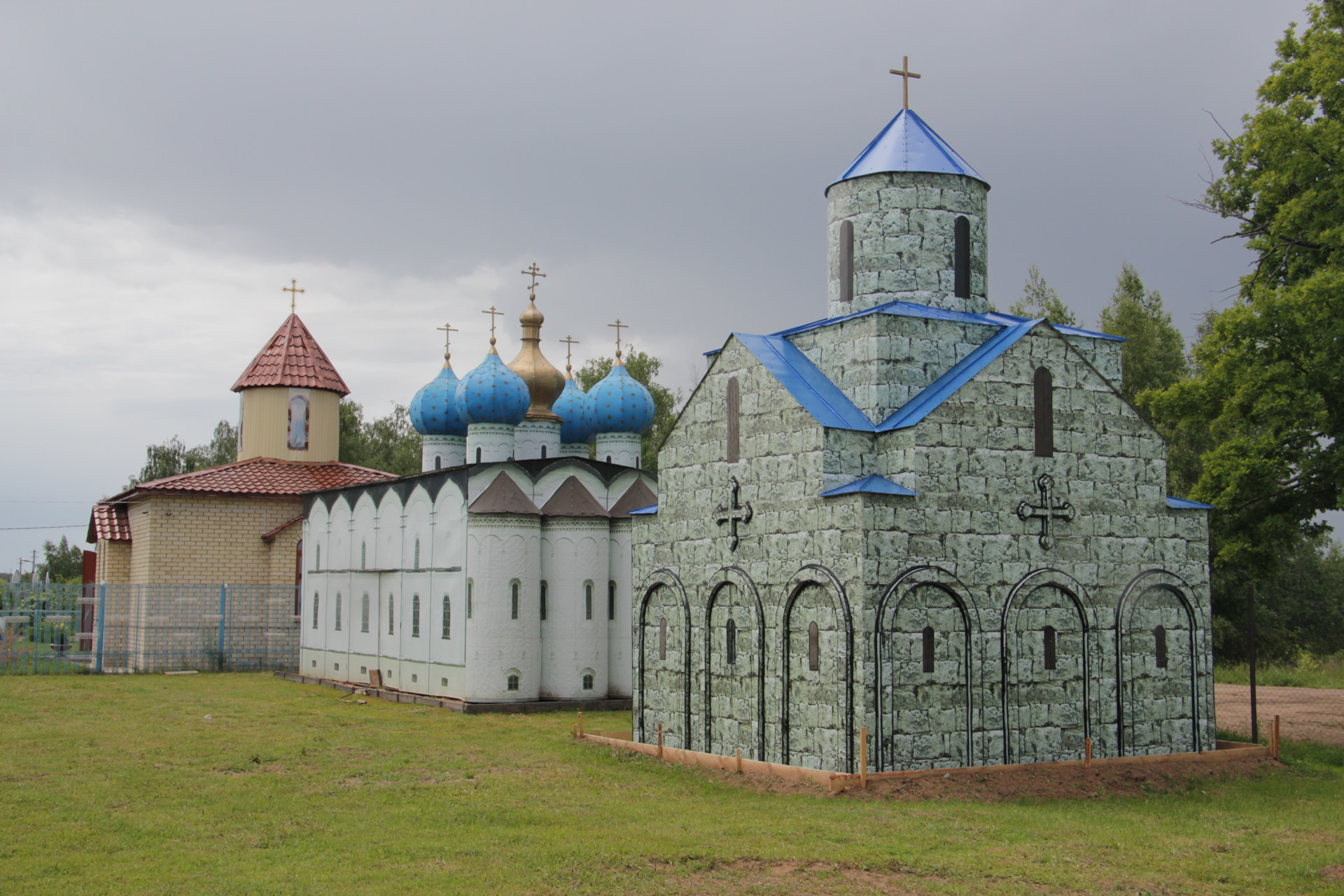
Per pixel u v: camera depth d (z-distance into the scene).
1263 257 36.41
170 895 15.56
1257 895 15.84
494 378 43.31
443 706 38.78
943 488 24.23
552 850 17.66
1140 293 66.81
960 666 24.05
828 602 24.03
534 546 39.34
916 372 26.61
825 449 24.59
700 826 19.42
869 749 22.86
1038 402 25.61
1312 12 35.81
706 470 28.48
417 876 16.34
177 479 56.31
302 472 60.00
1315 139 32.56
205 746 29.17
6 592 54.09
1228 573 60.75
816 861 17.05
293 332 63.62
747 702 26.45
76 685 45.44
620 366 49.38
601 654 40.06
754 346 27.64
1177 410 33.72
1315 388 31.19
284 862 17.27
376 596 45.38
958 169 29.23
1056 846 18.00
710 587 27.94
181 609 54.84
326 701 40.75
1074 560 25.66
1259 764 25.98
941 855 17.42
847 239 29.73
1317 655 72.31
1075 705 25.36
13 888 15.88
